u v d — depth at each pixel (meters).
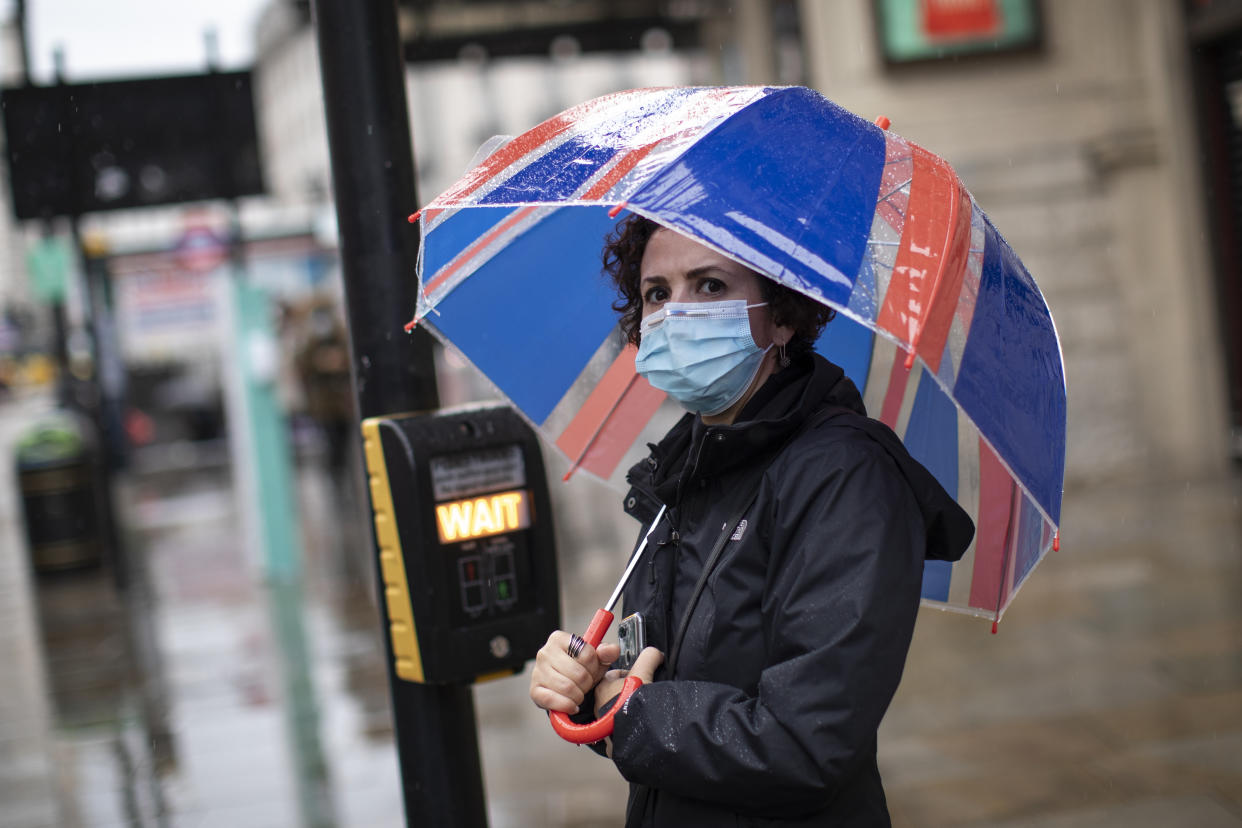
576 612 7.19
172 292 22.72
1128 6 9.80
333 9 2.55
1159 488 9.30
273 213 19.78
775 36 11.76
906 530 1.67
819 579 1.62
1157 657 5.44
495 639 2.57
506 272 2.24
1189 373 9.81
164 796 4.91
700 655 1.74
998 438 1.68
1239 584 6.43
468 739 2.65
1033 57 9.98
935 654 5.87
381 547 2.58
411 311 2.60
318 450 20.66
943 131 9.99
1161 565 7.02
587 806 4.41
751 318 1.82
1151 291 9.91
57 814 4.82
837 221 1.61
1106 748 4.50
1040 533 2.03
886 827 1.79
